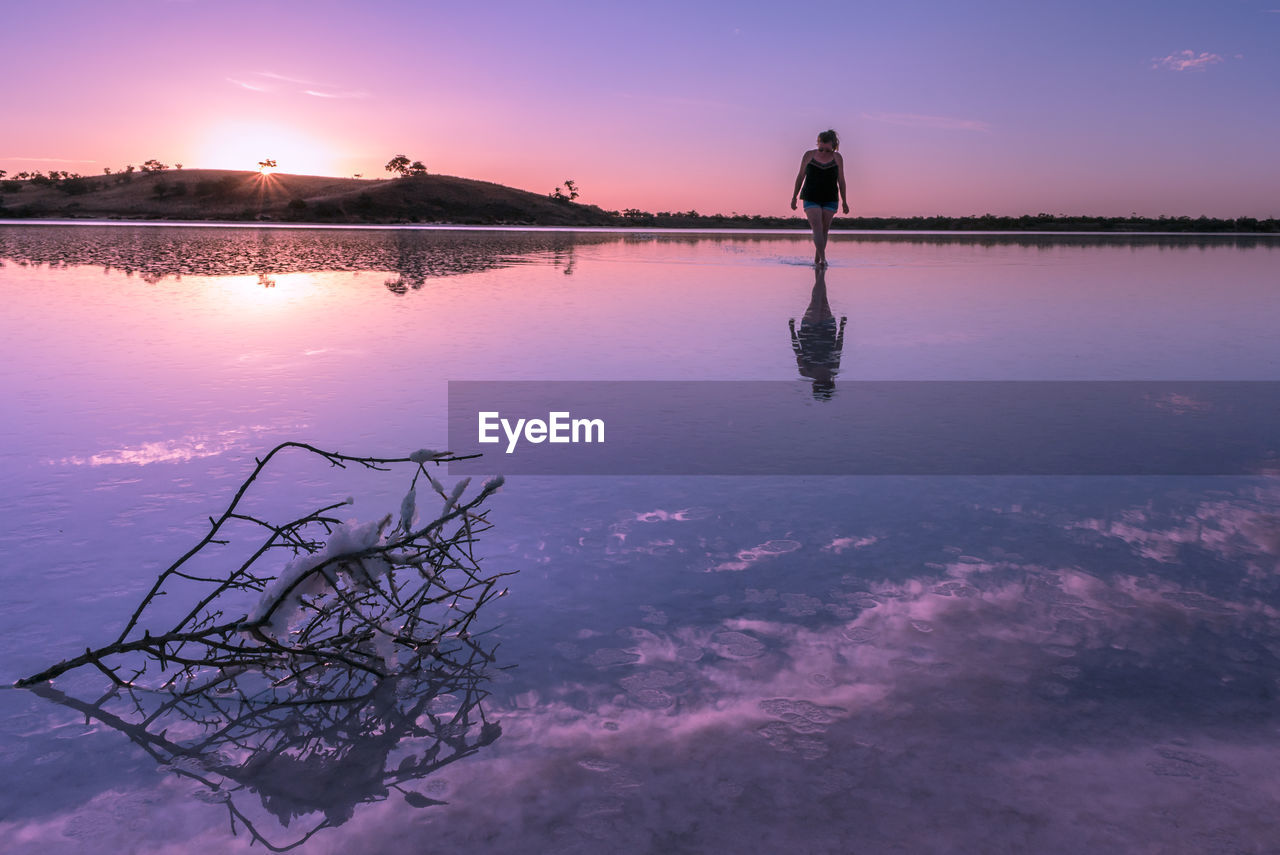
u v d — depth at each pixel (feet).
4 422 10.64
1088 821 3.79
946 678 4.99
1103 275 37.37
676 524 7.44
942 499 8.07
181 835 3.76
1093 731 4.47
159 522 7.39
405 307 24.18
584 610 5.87
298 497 8.06
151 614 5.84
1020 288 30.99
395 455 9.45
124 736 4.56
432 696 4.89
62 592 6.10
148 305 24.07
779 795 3.98
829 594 6.09
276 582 5.15
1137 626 5.59
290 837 3.74
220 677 5.18
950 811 3.86
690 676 5.03
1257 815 3.84
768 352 16.48
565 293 28.91
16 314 21.70
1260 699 4.77
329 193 320.09
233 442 9.84
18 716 4.71
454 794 4.02
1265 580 6.25
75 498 7.95
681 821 3.81
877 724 4.54
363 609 5.68
